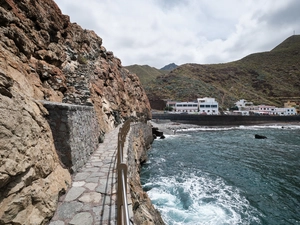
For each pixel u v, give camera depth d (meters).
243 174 15.54
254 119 63.16
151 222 5.86
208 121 58.88
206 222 8.83
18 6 7.71
